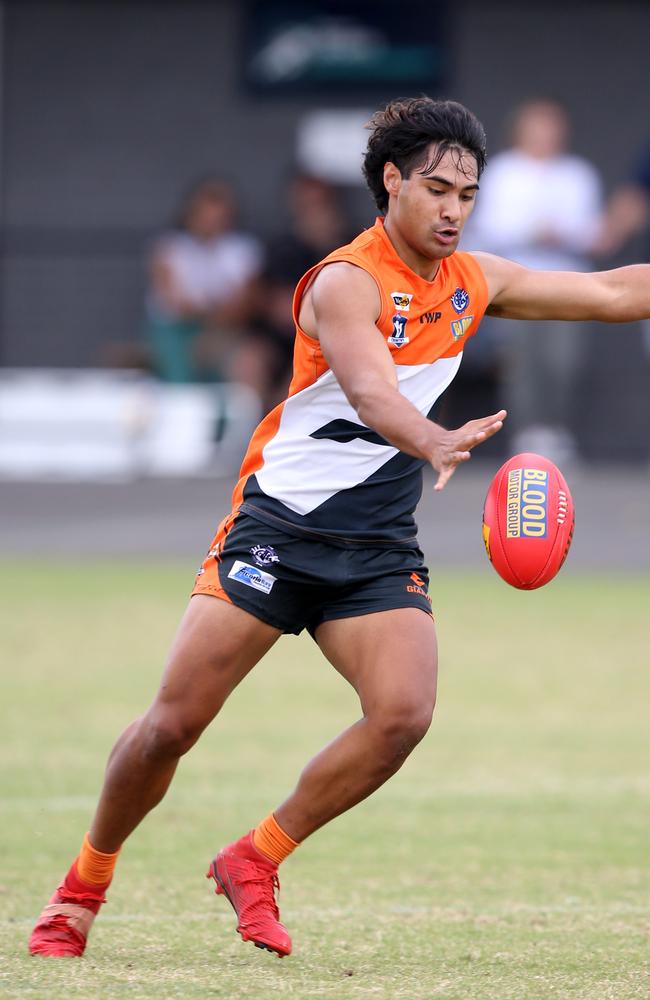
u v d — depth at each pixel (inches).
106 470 2317.9
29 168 2691.9
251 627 573.0
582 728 1085.8
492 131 2588.6
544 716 1122.7
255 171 2664.9
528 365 2111.2
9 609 1534.2
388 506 584.1
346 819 857.5
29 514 2058.3
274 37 2642.7
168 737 570.9
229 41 2652.6
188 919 653.3
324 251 2294.5
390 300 560.7
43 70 2684.5
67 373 2640.3
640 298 622.2
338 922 651.5
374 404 515.2
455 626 1471.5
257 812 860.0
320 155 2642.7
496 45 2578.7
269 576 571.5
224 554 580.4
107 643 1370.6
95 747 1008.2
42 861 753.6
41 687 1191.6
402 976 559.2
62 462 2331.4
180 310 2374.5
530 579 569.0
